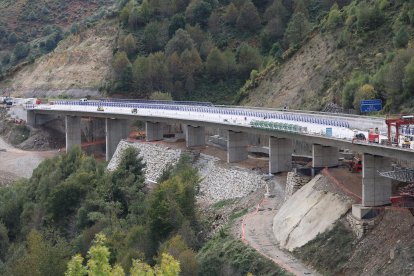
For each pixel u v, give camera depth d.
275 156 118.69
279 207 103.25
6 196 140.38
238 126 128.25
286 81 179.25
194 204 109.75
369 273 73.25
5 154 199.00
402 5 161.38
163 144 160.75
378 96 137.25
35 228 123.19
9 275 93.12
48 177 137.88
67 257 97.31
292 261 81.56
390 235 76.00
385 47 153.38
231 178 125.38
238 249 86.25
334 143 96.19
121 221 110.38
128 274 83.69
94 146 197.00
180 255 84.38
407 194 82.56
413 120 84.50
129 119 179.50
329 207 87.38
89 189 128.25
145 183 136.62
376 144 82.62
